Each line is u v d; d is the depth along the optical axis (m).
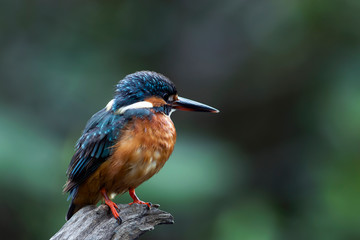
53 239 5.84
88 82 14.20
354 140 12.27
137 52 15.40
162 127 6.51
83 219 5.98
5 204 11.29
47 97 14.17
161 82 6.96
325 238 11.56
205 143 12.70
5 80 14.53
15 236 11.53
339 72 13.59
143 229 6.12
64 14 15.37
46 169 11.27
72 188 6.58
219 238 11.61
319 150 13.82
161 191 10.59
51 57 14.61
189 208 11.34
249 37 15.82
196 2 16.17
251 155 15.19
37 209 11.45
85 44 14.87
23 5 15.22
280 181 14.53
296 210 13.52
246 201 12.73
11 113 12.07
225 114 15.47
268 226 11.92
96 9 15.29
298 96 15.03
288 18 14.88
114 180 6.41
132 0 15.29
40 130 12.10
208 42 15.88
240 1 16.09
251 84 15.52
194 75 15.72
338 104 12.84
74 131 13.41
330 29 14.34
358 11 13.80
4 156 10.73
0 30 15.09
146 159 6.34
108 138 6.31
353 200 11.44
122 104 6.64
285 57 15.22
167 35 15.70
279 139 15.17
